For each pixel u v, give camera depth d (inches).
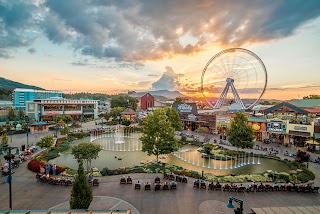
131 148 2001.7
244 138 1819.6
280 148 2058.3
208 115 2984.7
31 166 1259.8
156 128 1486.2
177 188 1019.9
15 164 1300.4
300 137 2145.7
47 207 820.0
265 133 2353.6
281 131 2223.2
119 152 1839.3
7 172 1172.5
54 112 3777.1
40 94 5378.9
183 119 3277.6
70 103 3993.6
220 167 1482.5
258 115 2849.4
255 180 1139.3
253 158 1738.4
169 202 879.1
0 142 2057.1
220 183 1098.7
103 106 6525.6
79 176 698.2
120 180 1082.1
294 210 587.5
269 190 1010.7
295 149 2018.9
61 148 1914.4
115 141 2378.2
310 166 1485.0
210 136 2669.8
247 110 3425.2
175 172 1220.5
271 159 1720.0
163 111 1551.4
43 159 1537.9
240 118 1943.9
